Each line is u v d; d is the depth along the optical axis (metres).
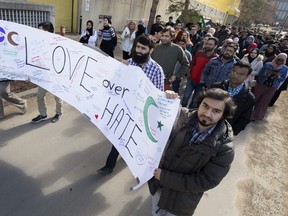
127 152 2.11
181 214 2.08
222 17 39.00
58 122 4.33
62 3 10.94
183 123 1.92
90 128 4.35
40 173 3.20
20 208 2.71
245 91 3.00
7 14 5.13
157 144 2.00
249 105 3.01
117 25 15.31
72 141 3.93
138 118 2.15
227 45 4.11
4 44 2.52
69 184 3.12
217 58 4.30
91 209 2.84
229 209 3.28
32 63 2.52
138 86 2.22
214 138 1.71
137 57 2.81
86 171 3.39
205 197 3.40
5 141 3.62
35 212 2.69
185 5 16.92
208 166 1.78
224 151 1.72
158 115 2.05
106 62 2.37
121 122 2.21
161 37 4.27
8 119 4.12
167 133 1.97
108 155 3.54
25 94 4.90
